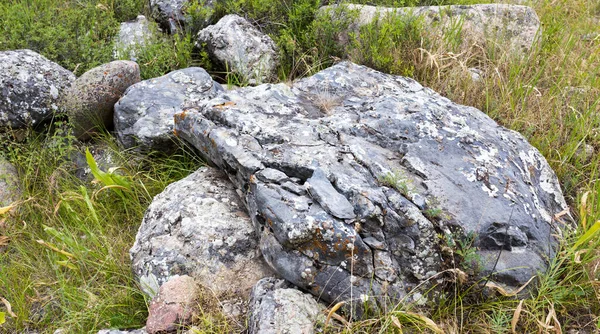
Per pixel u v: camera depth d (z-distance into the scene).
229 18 4.41
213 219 2.88
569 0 5.73
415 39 4.32
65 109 3.76
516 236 2.62
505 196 2.75
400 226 2.51
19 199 3.51
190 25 4.74
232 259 2.77
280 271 2.56
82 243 3.25
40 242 2.96
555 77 4.26
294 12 4.59
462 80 4.03
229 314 2.60
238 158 2.78
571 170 3.45
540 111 3.76
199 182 3.14
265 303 2.43
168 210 2.99
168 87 3.72
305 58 4.43
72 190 3.57
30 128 3.79
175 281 2.61
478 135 3.04
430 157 2.84
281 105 3.26
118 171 3.59
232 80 4.29
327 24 4.36
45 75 3.84
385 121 3.02
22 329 2.86
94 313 2.76
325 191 2.55
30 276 3.10
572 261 2.64
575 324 2.59
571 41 4.52
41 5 4.86
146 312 2.77
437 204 2.62
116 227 3.30
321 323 2.42
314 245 2.46
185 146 3.53
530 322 2.54
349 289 2.48
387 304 2.50
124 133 3.62
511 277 2.59
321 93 3.50
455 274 2.52
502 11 4.61
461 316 2.51
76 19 4.62
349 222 2.47
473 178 2.78
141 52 4.39
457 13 4.64
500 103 3.90
